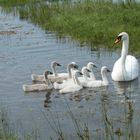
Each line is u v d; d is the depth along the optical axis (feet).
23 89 60.18
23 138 45.50
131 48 77.56
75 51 77.10
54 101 56.44
